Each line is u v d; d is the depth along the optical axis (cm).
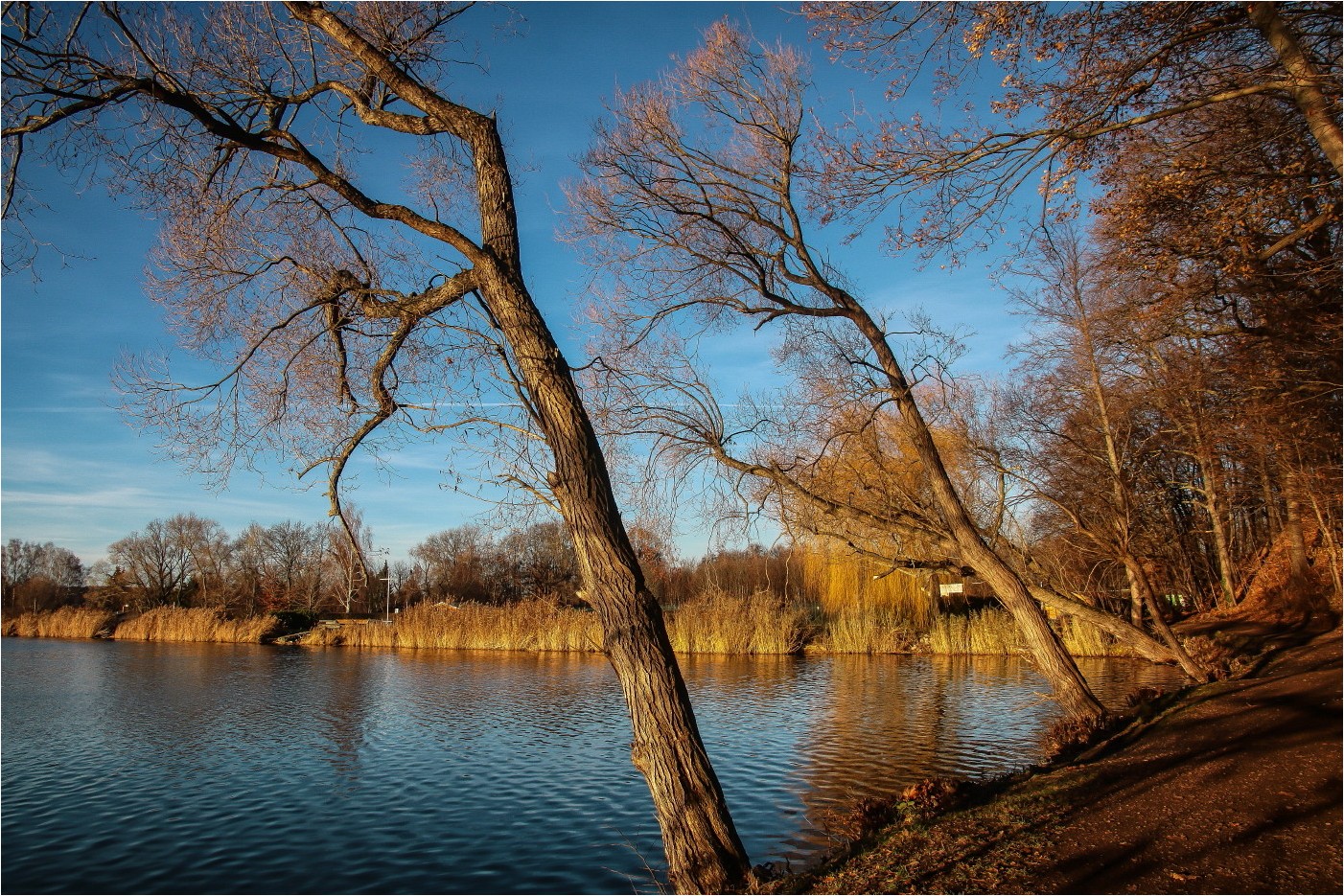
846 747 1648
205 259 764
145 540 7269
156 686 2784
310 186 772
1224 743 1096
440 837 1202
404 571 5456
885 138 916
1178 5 771
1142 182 925
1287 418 1341
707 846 645
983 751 1572
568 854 1121
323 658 3769
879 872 755
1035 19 791
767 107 1227
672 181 1244
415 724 2069
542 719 2130
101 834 1241
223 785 1497
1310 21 796
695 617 3672
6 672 3234
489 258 693
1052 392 2248
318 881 1055
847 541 1505
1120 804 884
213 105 692
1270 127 927
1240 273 882
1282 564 2891
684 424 1227
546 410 680
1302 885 620
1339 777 859
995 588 1447
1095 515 2059
